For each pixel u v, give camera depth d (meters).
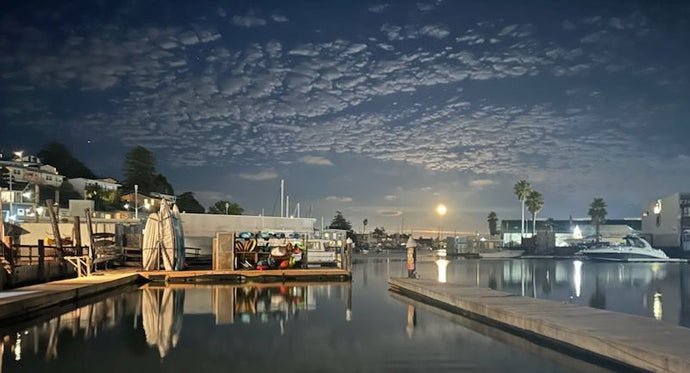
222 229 58.97
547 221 133.12
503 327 14.00
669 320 20.39
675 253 104.19
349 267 32.34
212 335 12.81
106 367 9.73
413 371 9.49
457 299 17.34
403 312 16.97
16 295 16.88
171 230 30.83
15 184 88.31
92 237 28.78
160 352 10.95
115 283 24.53
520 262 78.38
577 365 9.95
